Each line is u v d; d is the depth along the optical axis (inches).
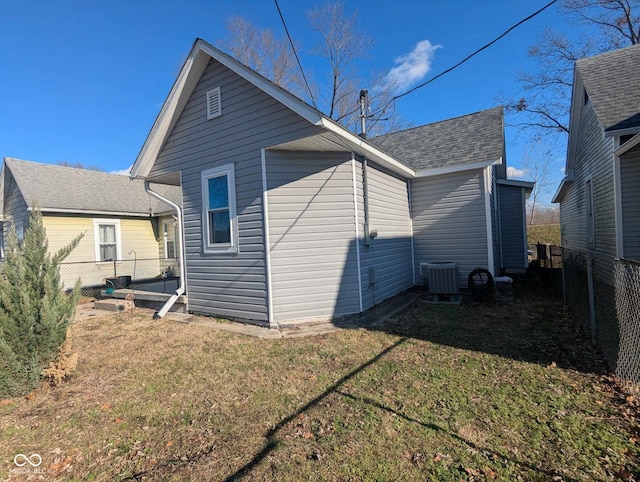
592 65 339.6
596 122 315.3
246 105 235.9
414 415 113.3
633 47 339.9
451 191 350.9
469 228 343.3
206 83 258.1
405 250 348.5
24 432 112.7
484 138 366.9
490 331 208.2
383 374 148.6
